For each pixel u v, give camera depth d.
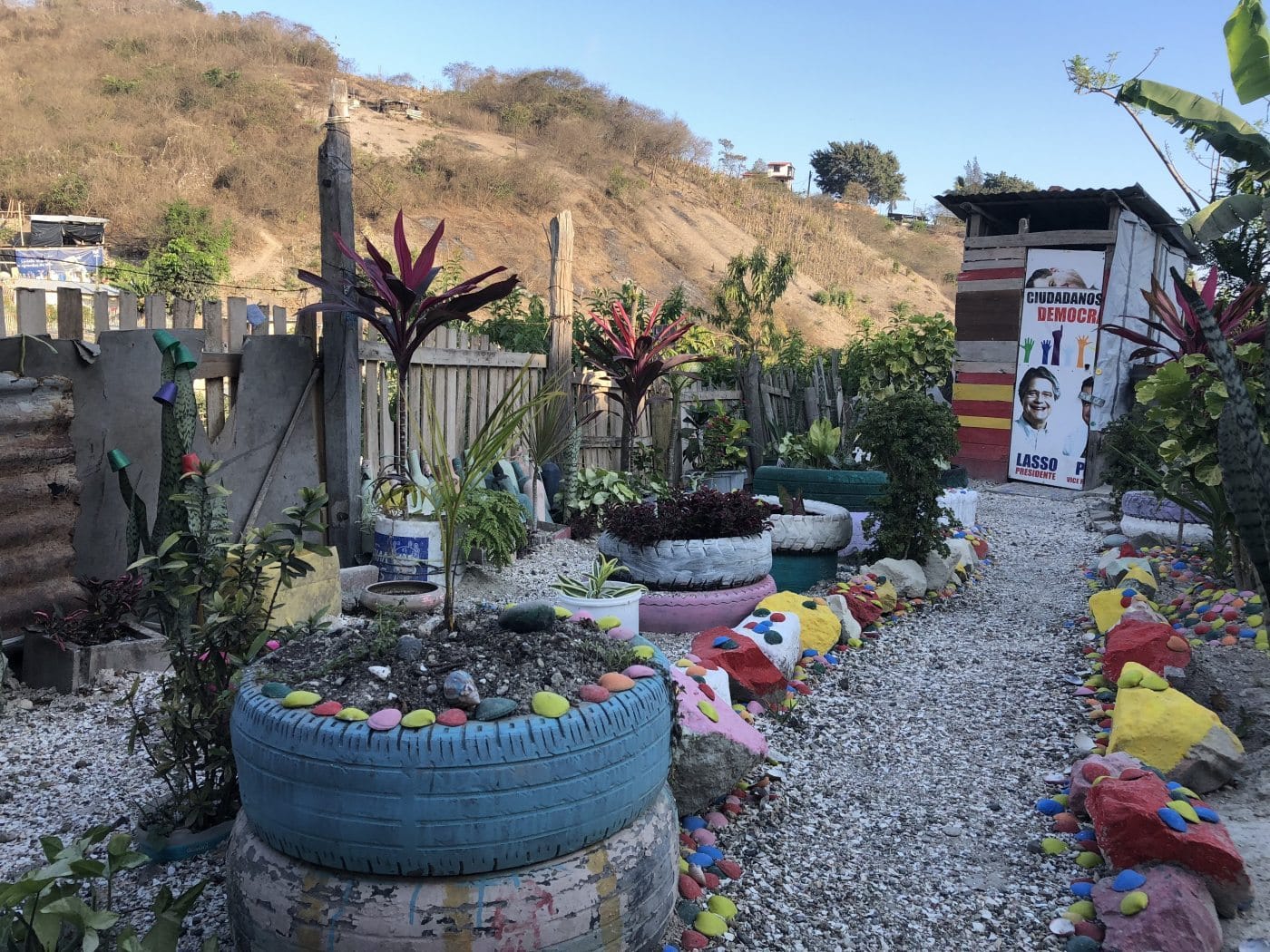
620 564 5.93
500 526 6.82
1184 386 5.53
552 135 53.53
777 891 3.02
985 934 2.82
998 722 4.56
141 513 3.81
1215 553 6.27
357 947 2.06
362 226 35.84
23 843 3.05
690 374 10.56
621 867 2.29
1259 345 5.21
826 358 14.47
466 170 41.66
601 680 2.50
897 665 5.49
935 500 7.12
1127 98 4.08
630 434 9.45
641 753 2.39
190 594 2.97
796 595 5.76
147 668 4.71
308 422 6.34
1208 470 5.54
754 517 6.00
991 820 3.55
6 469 4.60
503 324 10.70
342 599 5.87
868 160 77.94
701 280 42.66
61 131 35.75
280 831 2.19
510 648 2.63
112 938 2.23
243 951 2.28
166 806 3.12
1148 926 2.57
